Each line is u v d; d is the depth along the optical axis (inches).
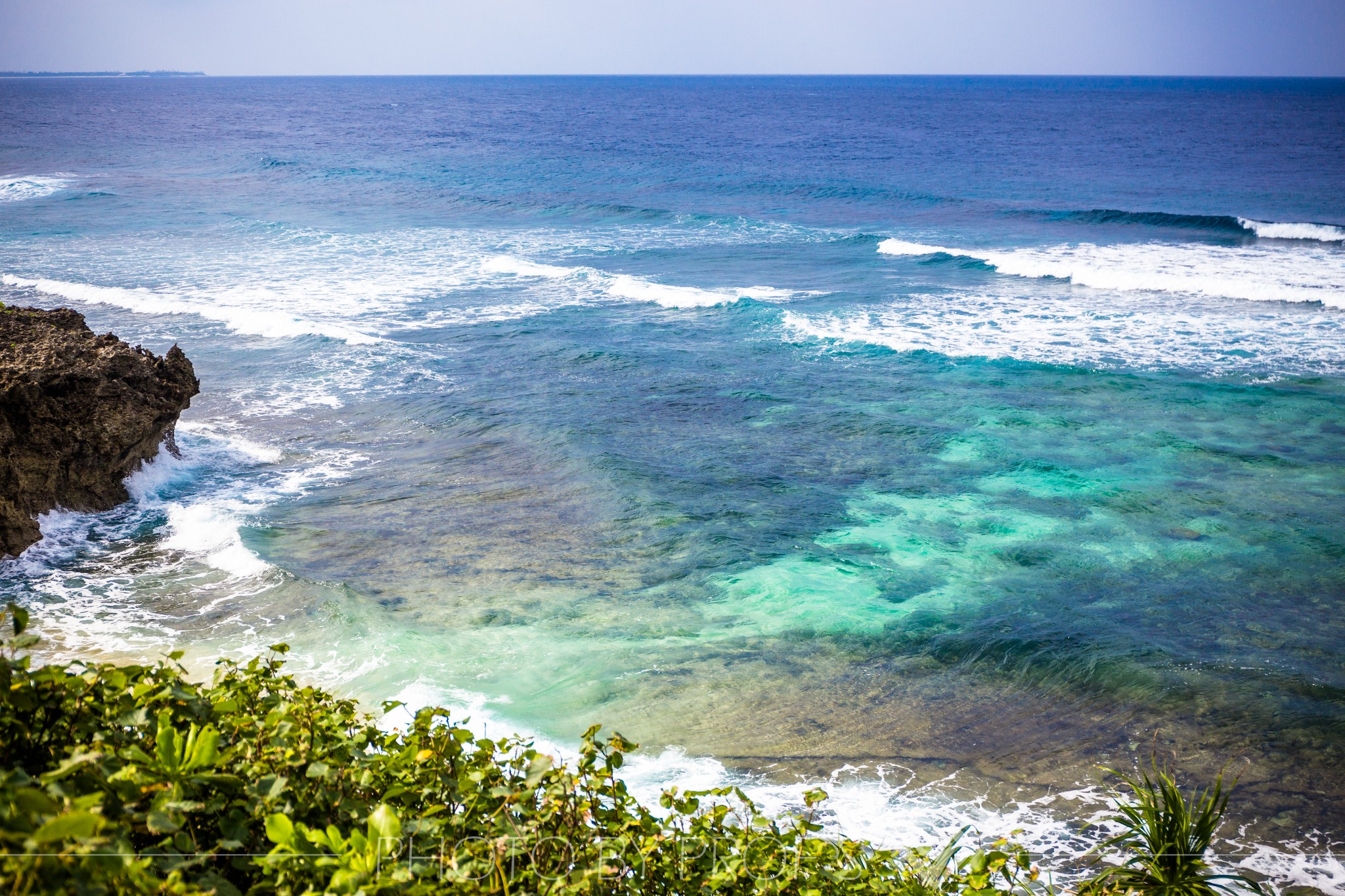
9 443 470.0
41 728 121.1
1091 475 579.8
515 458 616.1
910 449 628.7
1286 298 998.4
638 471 585.3
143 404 531.5
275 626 401.4
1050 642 392.2
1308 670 373.1
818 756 318.3
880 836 277.4
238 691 154.2
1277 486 557.9
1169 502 538.0
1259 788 305.3
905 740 329.1
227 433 652.7
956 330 923.4
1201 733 334.0
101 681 134.2
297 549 484.4
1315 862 272.7
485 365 819.4
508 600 429.7
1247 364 791.7
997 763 317.1
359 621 402.6
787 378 787.4
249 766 124.9
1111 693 358.9
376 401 726.5
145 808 111.7
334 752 133.2
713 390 756.6
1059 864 267.0
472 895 115.9
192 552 476.4
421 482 576.7
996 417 684.7
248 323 914.7
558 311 1010.1
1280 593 437.1
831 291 1111.6
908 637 398.0
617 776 303.0
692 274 1227.9
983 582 448.1
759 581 449.7
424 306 1026.7
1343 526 502.6
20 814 84.3
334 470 595.5
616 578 453.4
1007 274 1190.9
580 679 362.3
